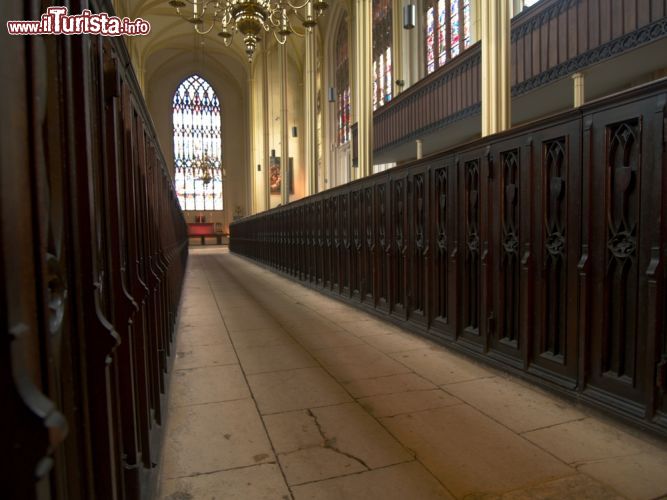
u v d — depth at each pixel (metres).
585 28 7.05
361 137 10.28
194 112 32.72
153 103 31.58
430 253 4.70
